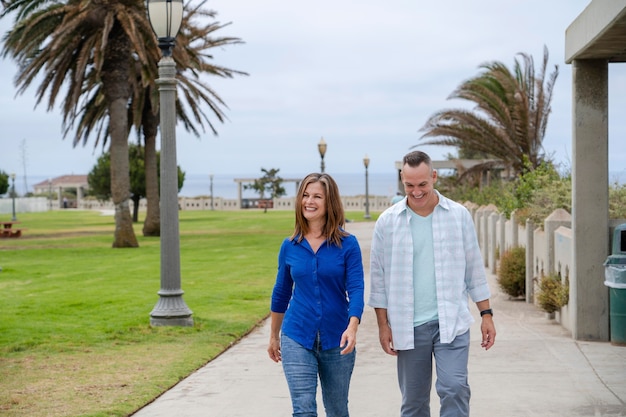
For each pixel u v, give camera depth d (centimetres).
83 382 857
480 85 2961
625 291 981
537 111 2972
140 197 5872
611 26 819
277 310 569
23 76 2962
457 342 545
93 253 2880
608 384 807
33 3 2975
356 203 7694
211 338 1112
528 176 2036
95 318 1293
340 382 551
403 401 569
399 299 551
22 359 980
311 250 545
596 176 1020
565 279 1155
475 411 717
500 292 1611
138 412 745
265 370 917
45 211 9512
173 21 1180
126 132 3138
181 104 3847
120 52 3020
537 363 909
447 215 553
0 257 2731
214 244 3188
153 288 1733
